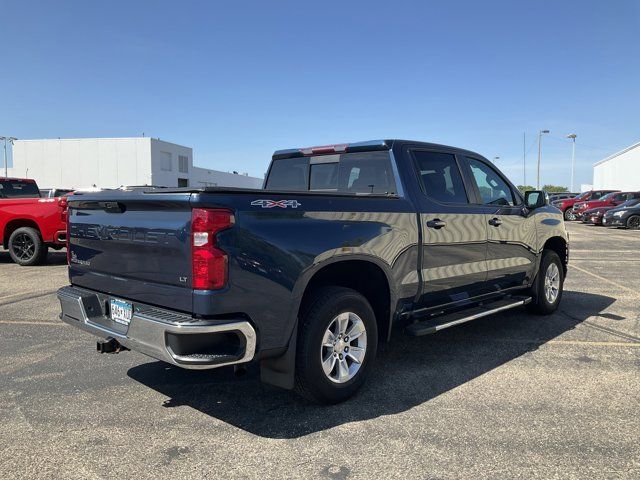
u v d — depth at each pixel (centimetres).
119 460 303
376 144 463
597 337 564
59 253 1391
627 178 4553
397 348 524
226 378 440
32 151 5916
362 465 296
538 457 304
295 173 546
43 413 368
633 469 291
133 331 328
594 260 1266
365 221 389
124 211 359
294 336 344
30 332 584
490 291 546
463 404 382
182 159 6488
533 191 585
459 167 511
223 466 296
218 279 304
